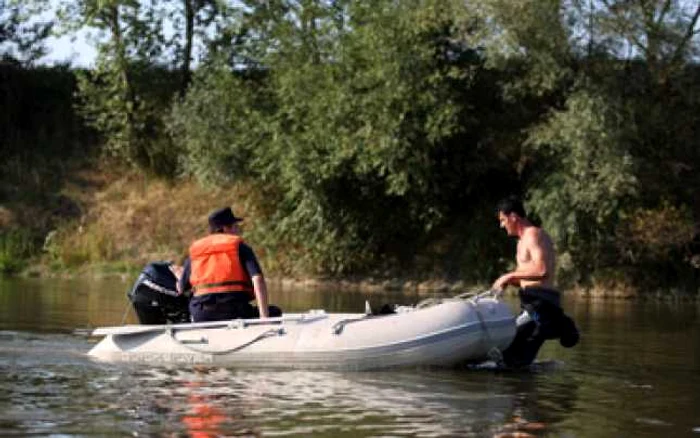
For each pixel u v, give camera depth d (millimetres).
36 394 6762
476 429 5992
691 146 19797
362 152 20188
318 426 5953
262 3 22906
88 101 27141
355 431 5848
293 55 21938
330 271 21984
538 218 20438
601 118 18328
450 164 20938
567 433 6012
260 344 8336
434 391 7281
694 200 19797
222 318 8625
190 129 22797
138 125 25500
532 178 19828
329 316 8688
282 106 21891
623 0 19125
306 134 20859
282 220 22172
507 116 20344
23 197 24922
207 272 8664
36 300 14688
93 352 8688
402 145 19797
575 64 19234
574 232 19125
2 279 20031
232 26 23312
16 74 27562
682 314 15477
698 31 19578
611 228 19422
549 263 8688
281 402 6688
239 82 23000
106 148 26531
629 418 6520
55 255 22875
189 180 25484
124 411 6262
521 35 18891
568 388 7621
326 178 20812
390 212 21781
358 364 8203
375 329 8344
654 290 19469
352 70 20703
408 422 6125
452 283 20844
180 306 9062
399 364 8289
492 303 8727
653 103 19531
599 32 19156
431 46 20031
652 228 19125
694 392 7559
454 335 8375
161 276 9055
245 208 23922
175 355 8453
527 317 8812
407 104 19766
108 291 17141
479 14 18969
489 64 19188
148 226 24156
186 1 25516
